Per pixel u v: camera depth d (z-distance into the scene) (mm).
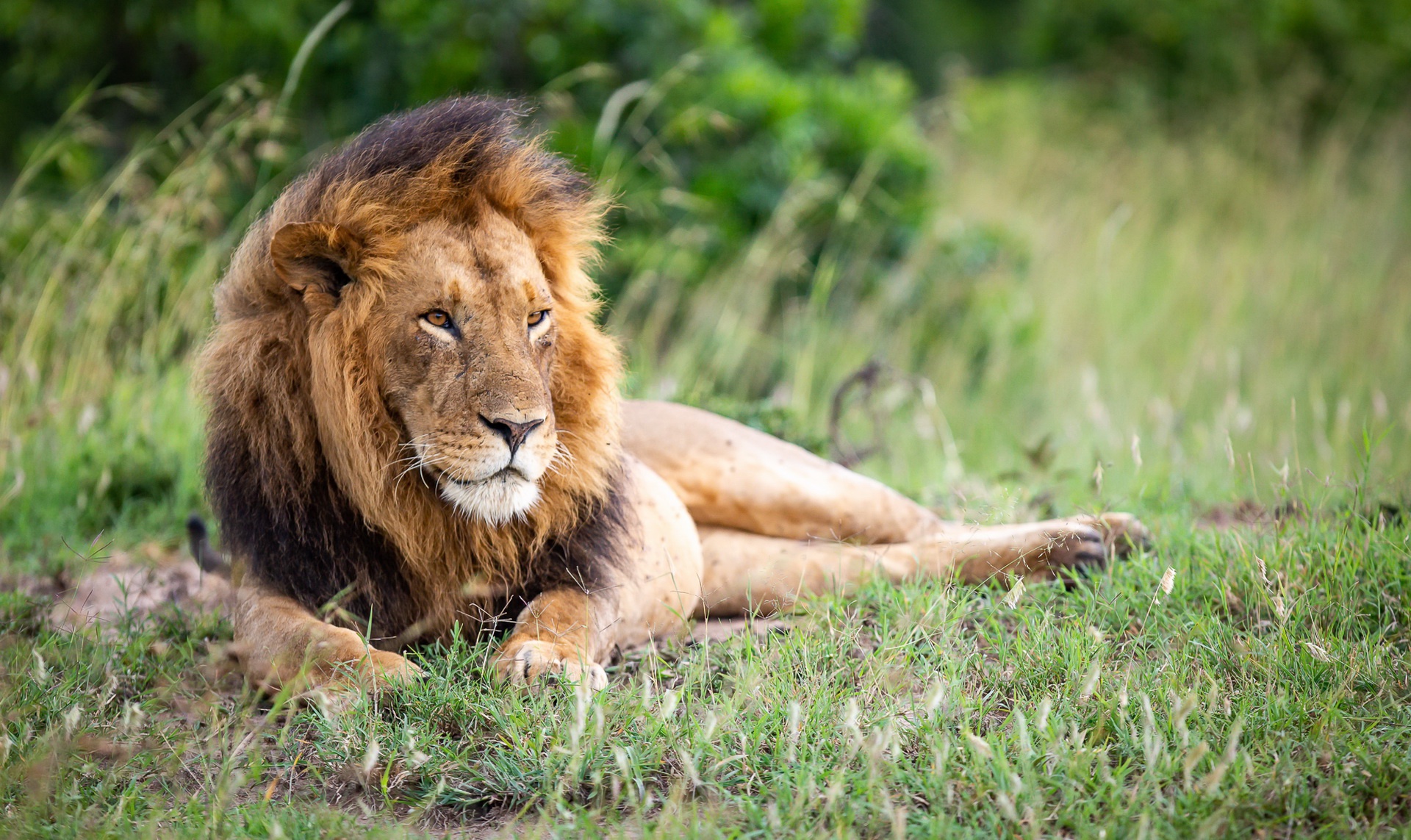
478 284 6582
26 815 5340
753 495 8406
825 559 8219
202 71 19922
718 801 5516
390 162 6738
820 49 20672
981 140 25531
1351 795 5297
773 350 16984
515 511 6566
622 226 17422
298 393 6777
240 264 7051
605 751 5777
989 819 5160
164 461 11836
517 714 6023
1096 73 28109
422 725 6047
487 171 6867
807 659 6578
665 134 17016
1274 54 27406
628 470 7715
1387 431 8820
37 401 12039
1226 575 7535
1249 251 19750
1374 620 7207
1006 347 17703
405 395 6566
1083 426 14570
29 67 21578
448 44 18391
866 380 11367
